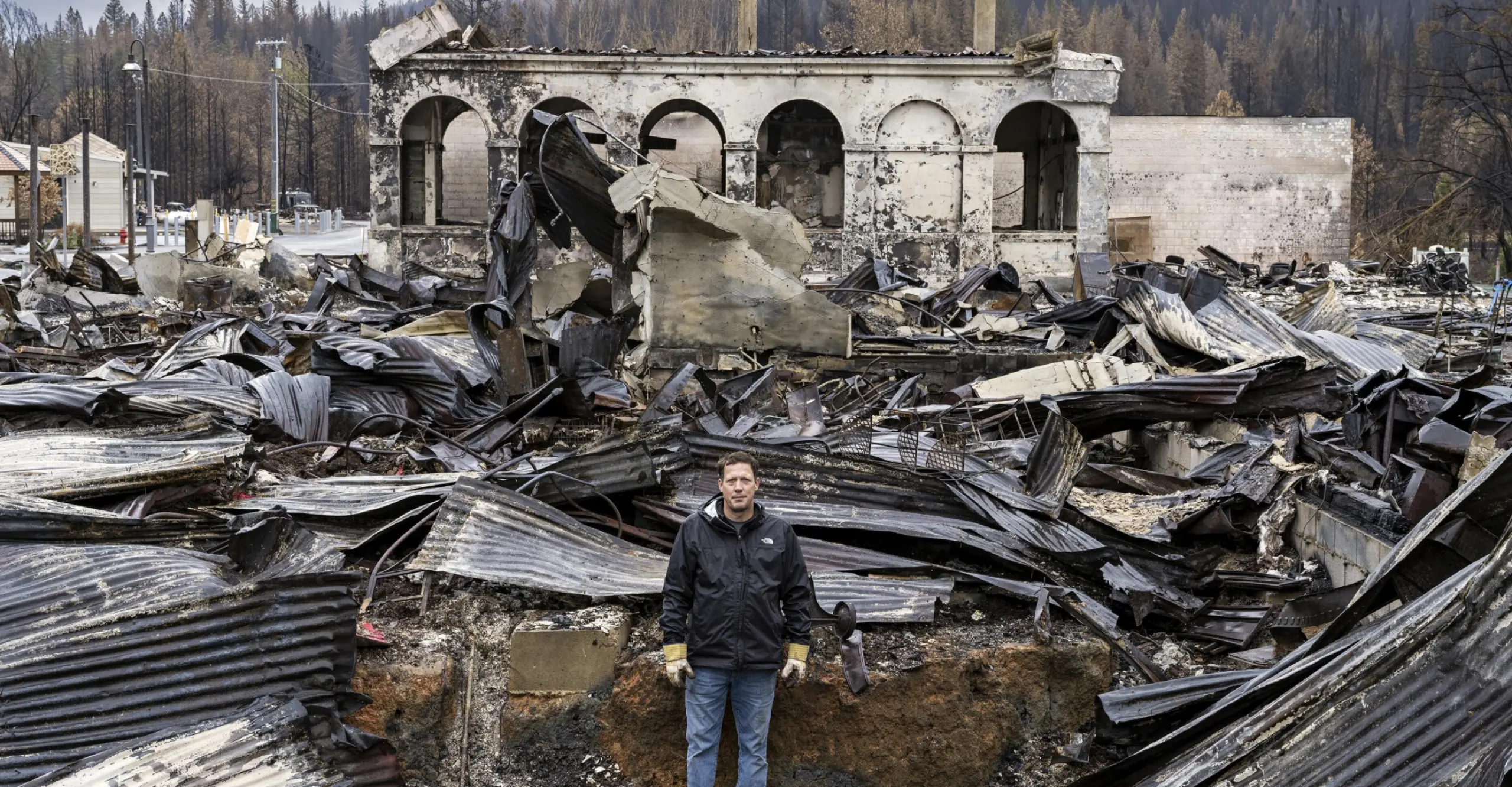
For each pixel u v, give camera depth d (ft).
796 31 334.44
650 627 22.62
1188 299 49.70
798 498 26.12
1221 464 33.50
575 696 21.75
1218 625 24.26
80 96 251.60
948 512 26.13
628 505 25.84
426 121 105.19
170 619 19.22
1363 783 16.07
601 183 49.96
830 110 99.50
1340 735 16.65
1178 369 48.39
